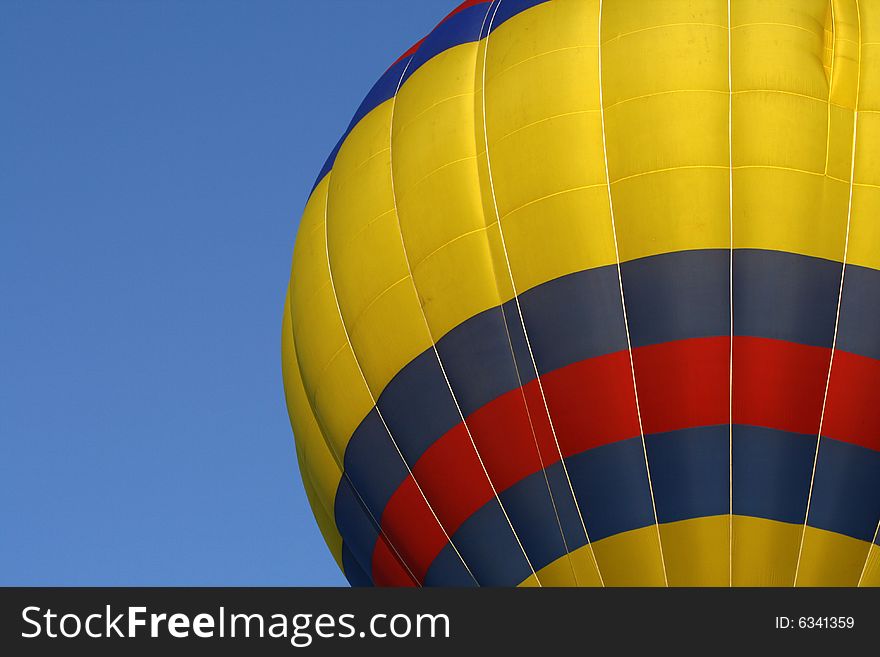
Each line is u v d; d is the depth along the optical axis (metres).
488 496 18.27
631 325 17.77
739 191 17.86
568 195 18.20
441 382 18.70
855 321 17.50
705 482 17.25
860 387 17.36
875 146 17.97
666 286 17.72
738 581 17.03
